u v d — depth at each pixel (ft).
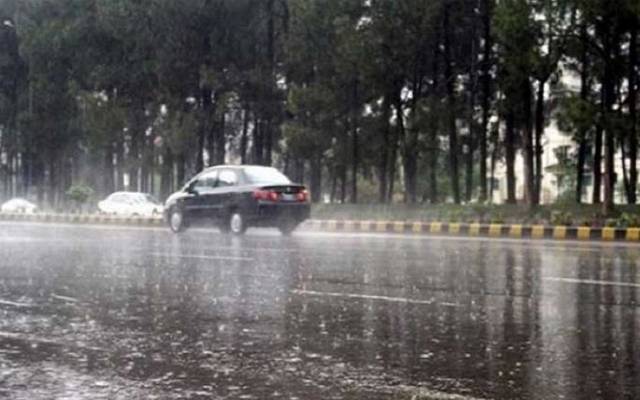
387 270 37.76
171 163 146.61
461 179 160.45
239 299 27.89
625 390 15.65
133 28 135.95
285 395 15.35
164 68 133.28
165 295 28.96
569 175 169.99
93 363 18.07
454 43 120.88
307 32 117.19
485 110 116.67
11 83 174.60
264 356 18.71
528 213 105.29
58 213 139.13
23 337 21.06
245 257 45.32
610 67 99.40
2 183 200.44
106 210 135.03
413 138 117.29
